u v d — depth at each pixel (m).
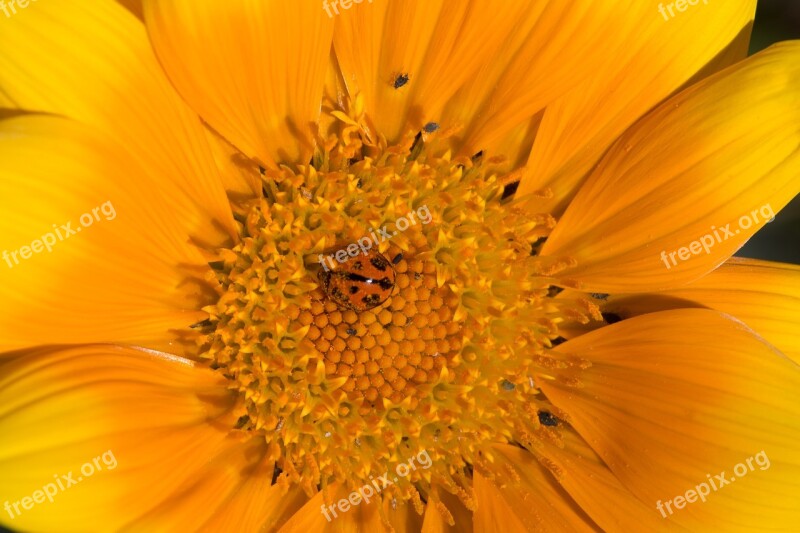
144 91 0.13
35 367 0.13
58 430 0.13
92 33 0.13
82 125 0.13
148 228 0.13
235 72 0.13
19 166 0.13
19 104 0.13
